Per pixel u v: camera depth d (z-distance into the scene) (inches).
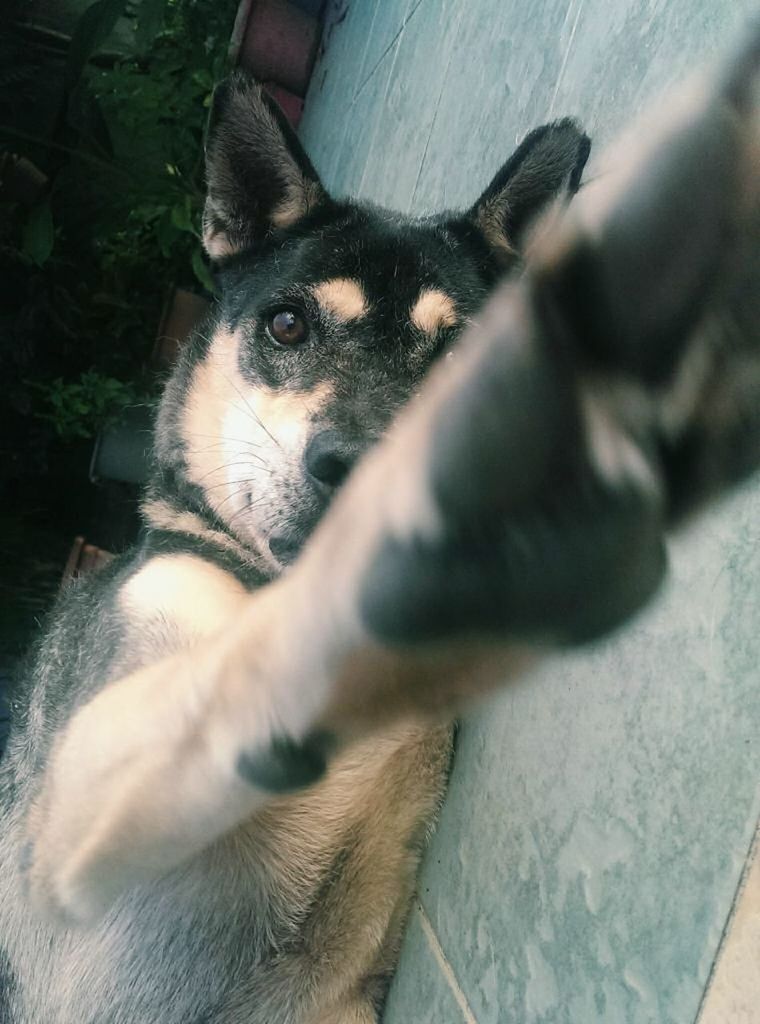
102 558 44.2
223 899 15.8
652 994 10.7
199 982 16.2
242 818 8.5
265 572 17.1
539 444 4.5
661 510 4.9
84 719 12.1
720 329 4.6
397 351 17.3
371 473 5.5
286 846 15.9
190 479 18.5
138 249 51.1
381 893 17.3
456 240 18.8
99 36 47.7
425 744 17.4
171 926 16.0
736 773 10.4
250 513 16.5
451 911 16.0
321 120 50.8
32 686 20.6
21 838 16.3
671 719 11.6
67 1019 16.9
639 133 4.8
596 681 13.3
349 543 5.4
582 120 17.9
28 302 48.3
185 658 9.4
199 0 52.8
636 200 4.5
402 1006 17.1
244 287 19.3
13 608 43.3
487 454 4.5
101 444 48.0
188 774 8.1
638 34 16.3
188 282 52.5
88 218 49.9
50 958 17.3
